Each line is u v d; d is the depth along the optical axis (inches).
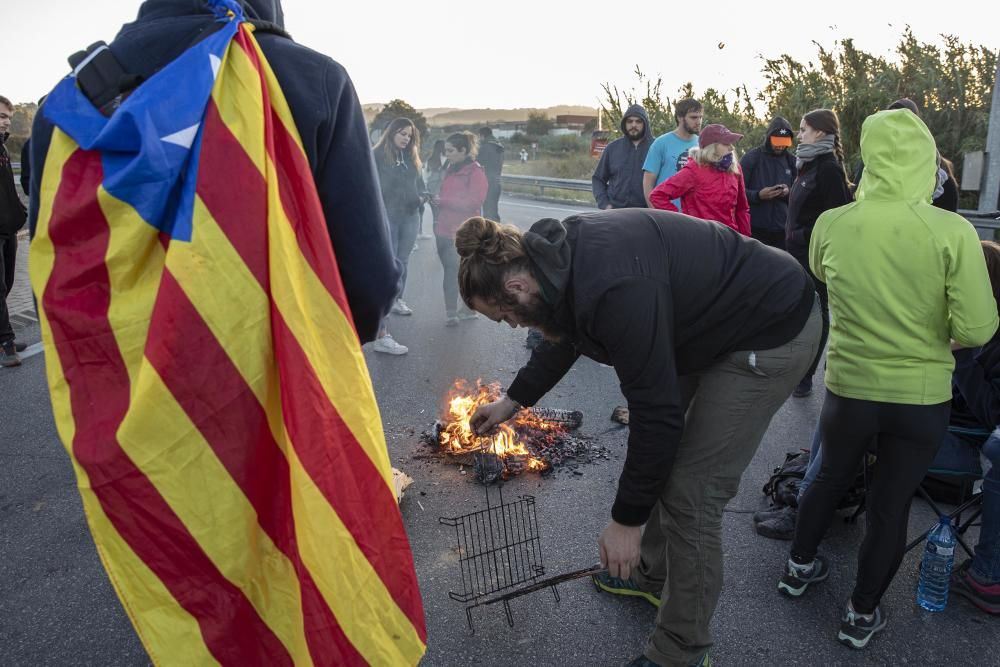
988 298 88.4
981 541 108.8
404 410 184.1
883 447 97.3
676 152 221.6
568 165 912.9
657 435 75.4
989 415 112.6
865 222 93.3
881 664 98.7
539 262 73.5
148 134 46.8
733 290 81.0
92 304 49.7
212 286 49.5
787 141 216.2
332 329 54.1
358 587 54.8
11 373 213.8
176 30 52.2
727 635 104.4
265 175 50.9
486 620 107.1
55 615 109.7
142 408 48.7
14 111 211.6
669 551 90.0
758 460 156.6
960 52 414.3
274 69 53.9
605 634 104.2
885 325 92.2
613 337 73.6
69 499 143.7
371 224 58.9
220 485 51.5
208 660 53.3
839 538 127.9
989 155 324.2
